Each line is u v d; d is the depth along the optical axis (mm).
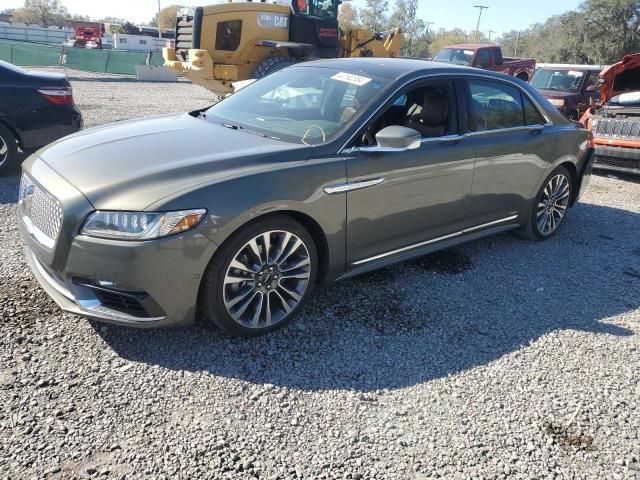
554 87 14070
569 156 5188
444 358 3217
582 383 3066
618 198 7312
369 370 3049
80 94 15188
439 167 3934
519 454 2514
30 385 2701
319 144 3412
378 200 3602
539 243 5301
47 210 2977
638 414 2836
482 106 4387
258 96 4246
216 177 2957
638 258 5066
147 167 2986
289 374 2959
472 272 4465
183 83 22906
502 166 4484
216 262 2943
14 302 3414
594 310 3947
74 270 2801
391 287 4062
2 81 6234
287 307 3340
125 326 3035
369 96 3740
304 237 3279
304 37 12664
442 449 2510
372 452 2463
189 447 2402
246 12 11914
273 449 2436
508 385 3006
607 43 40406
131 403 2645
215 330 3305
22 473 2197
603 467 2471
